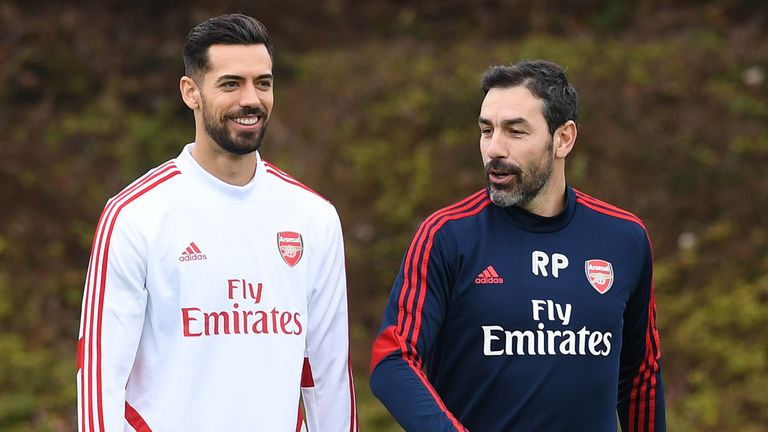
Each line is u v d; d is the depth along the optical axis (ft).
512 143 37.78
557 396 37.78
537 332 37.86
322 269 40.75
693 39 131.34
